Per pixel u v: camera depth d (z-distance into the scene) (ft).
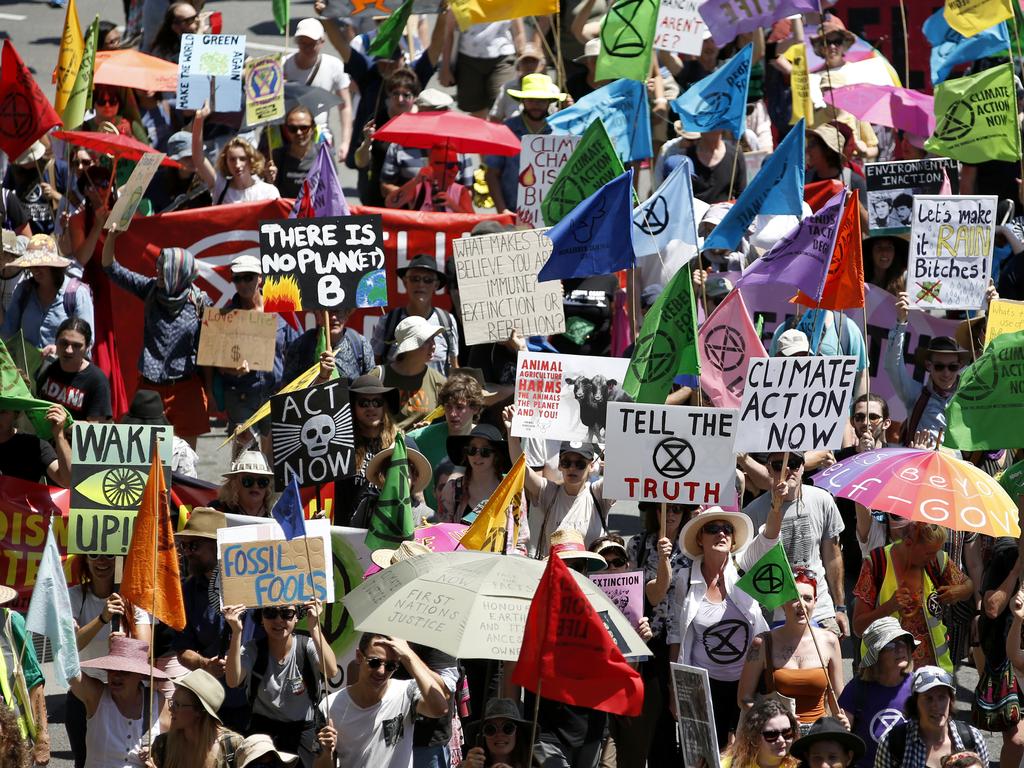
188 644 113.70
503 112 199.00
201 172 177.99
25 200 188.44
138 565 105.29
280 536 106.11
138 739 112.06
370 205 195.42
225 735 104.47
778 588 112.06
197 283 169.78
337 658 121.90
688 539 117.70
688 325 121.39
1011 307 145.69
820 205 175.52
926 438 134.21
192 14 206.80
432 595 99.66
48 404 127.34
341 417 125.49
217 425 181.47
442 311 155.94
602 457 132.36
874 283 160.76
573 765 113.70
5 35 287.28
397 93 189.78
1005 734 119.03
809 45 204.54
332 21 211.20
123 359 169.68
